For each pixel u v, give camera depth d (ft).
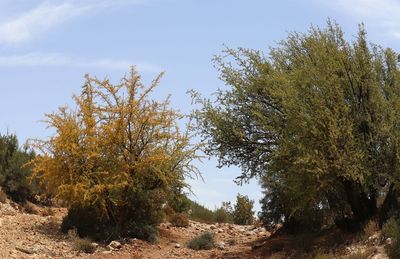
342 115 56.85
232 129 66.33
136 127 73.77
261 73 66.69
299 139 56.70
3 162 90.43
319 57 59.57
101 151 73.15
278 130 61.93
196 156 77.97
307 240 62.28
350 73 59.41
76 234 67.15
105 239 69.92
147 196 74.59
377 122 57.72
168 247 72.79
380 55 61.16
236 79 67.51
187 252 69.36
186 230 90.43
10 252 53.98
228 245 77.15
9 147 94.58
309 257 54.90
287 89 59.16
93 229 70.85
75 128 72.74
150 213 75.87
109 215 73.26
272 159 61.72
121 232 72.43
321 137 55.36
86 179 70.85
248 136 66.69
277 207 78.48
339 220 61.52
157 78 74.74
